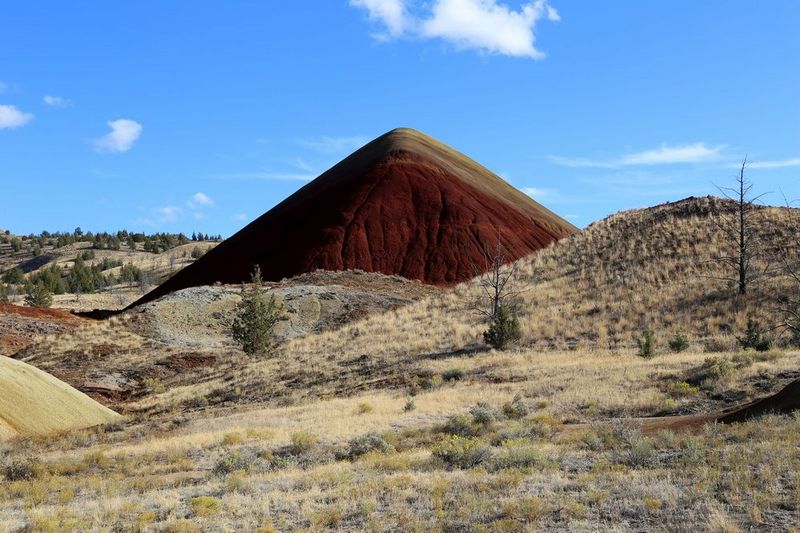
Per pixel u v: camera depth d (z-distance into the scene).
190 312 61.16
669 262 48.47
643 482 12.11
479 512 11.16
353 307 62.78
